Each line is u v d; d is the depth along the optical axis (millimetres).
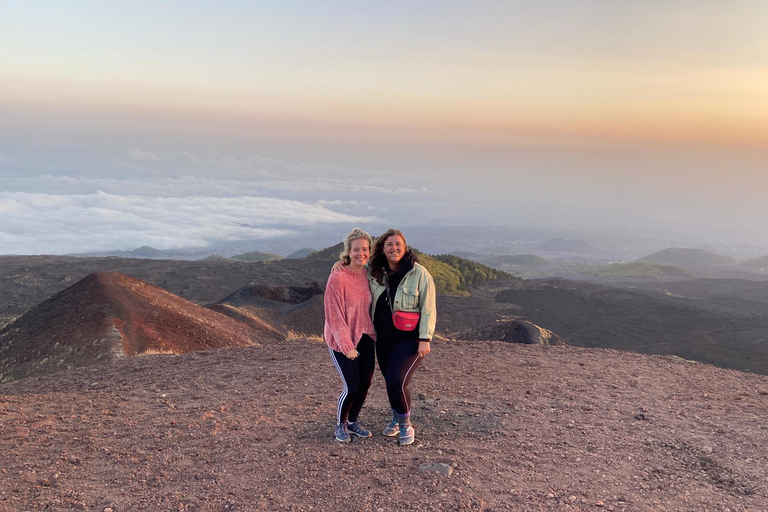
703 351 58562
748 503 3547
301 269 85938
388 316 4488
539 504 3447
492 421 5410
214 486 3725
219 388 7160
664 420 5523
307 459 4223
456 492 3584
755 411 5906
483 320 65312
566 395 6598
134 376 8414
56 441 4730
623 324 68500
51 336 20203
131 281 25375
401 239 4324
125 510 3373
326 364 8516
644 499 3594
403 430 4602
